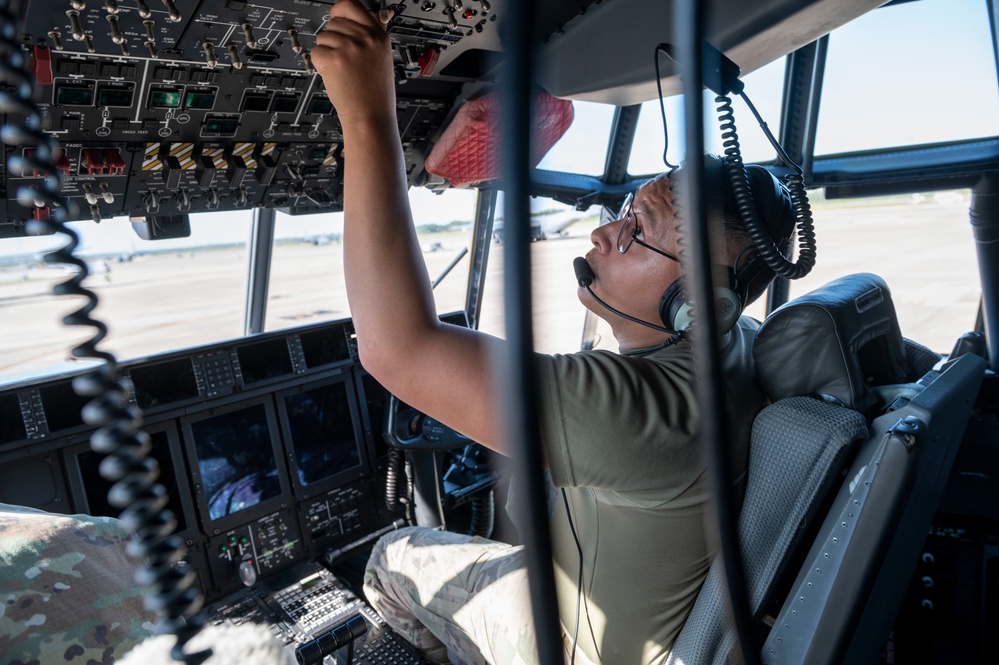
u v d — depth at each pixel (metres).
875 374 1.61
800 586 1.19
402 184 0.96
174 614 0.45
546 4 1.66
